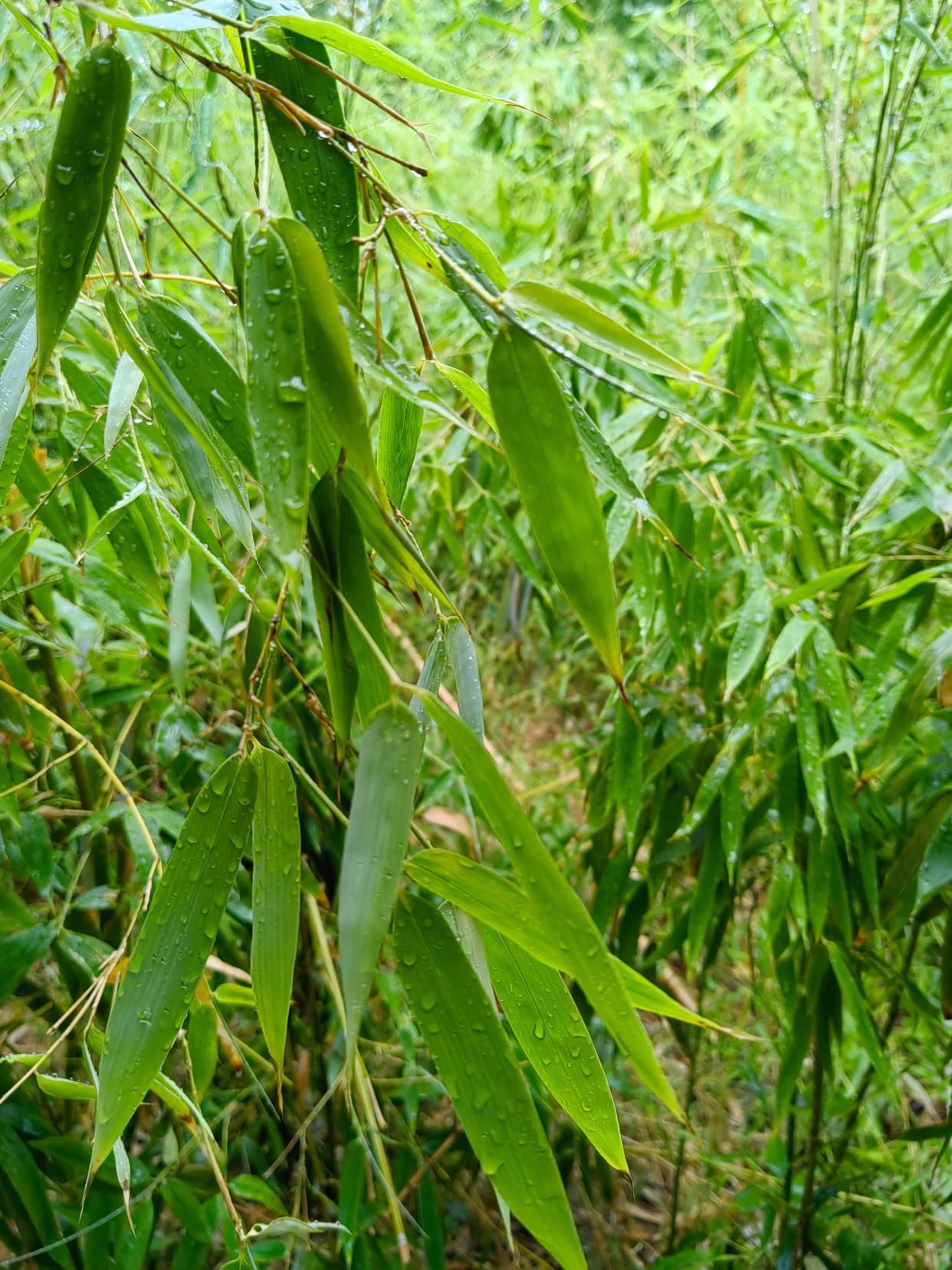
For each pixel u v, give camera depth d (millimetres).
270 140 377
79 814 746
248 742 402
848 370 891
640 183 1030
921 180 1072
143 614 762
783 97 1161
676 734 855
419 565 379
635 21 1248
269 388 338
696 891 858
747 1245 988
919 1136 834
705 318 1004
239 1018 992
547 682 1540
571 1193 1105
